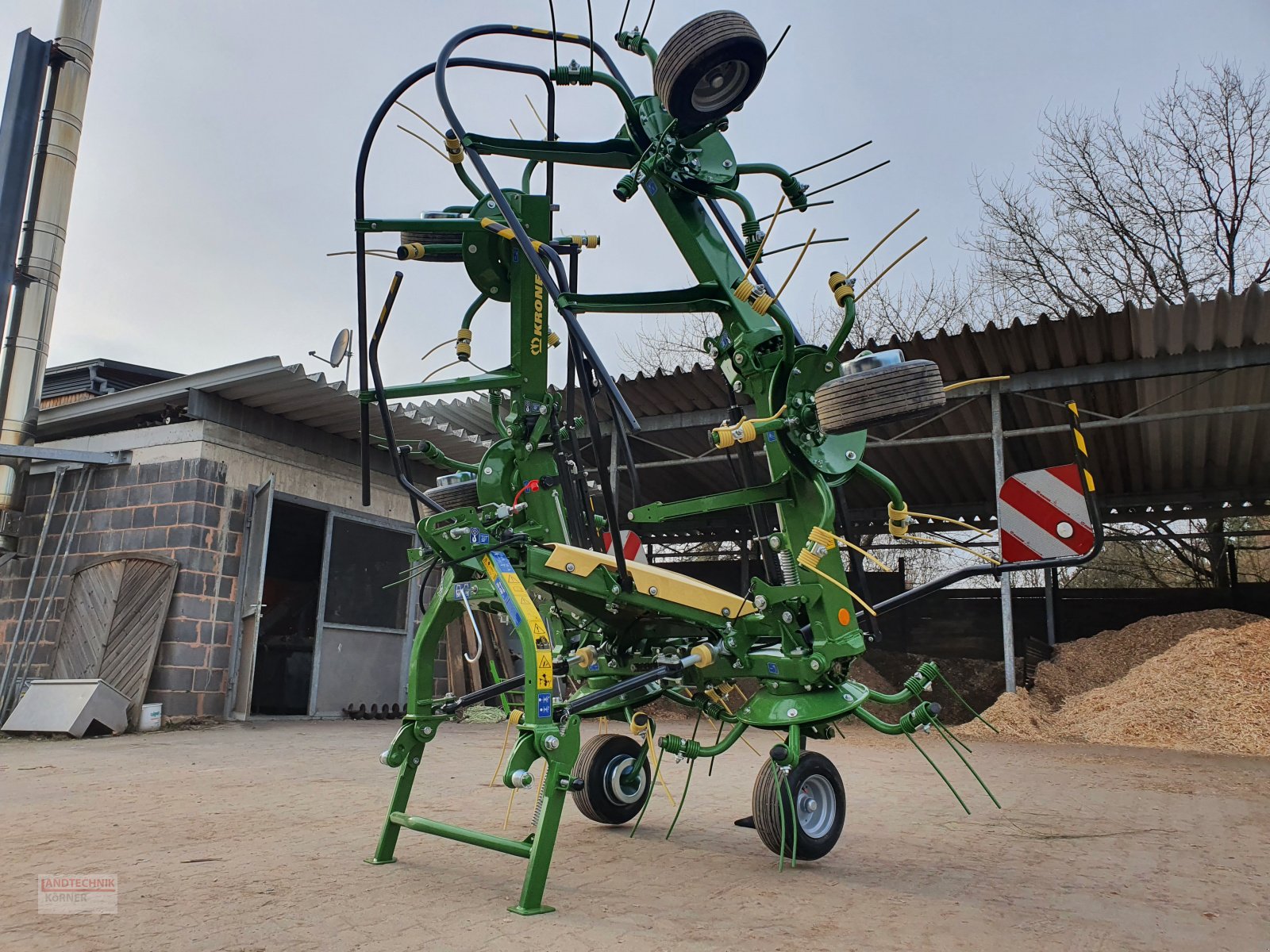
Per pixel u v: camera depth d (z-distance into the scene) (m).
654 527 17.08
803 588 3.14
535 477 3.63
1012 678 9.52
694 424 11.00
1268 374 9.69
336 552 10.00
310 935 2.05
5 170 9.64
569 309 2.64
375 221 3.22
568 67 3.53
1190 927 2.34
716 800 4.43
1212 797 4.96
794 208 3.79
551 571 3.13
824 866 2.98
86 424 9.81
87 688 7.29
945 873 2.94
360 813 3.78
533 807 4.04
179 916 2.20
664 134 3.48
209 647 8.40
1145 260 19.83
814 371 3.31
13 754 5.86
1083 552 3.21
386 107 3.06
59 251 10.11
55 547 9.02
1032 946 2.14
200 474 8.47
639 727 3.51
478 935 2.09
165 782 4.64
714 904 2.44
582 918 2.26
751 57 3.14
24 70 9.96
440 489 3.50
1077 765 6.52
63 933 2.05
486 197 3.51
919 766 6.29
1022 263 21.33
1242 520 20.48
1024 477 3.39
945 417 11.26
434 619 2.99
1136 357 9.09
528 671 2.48
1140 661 11.39
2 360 9.61
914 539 3.52
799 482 3.31
